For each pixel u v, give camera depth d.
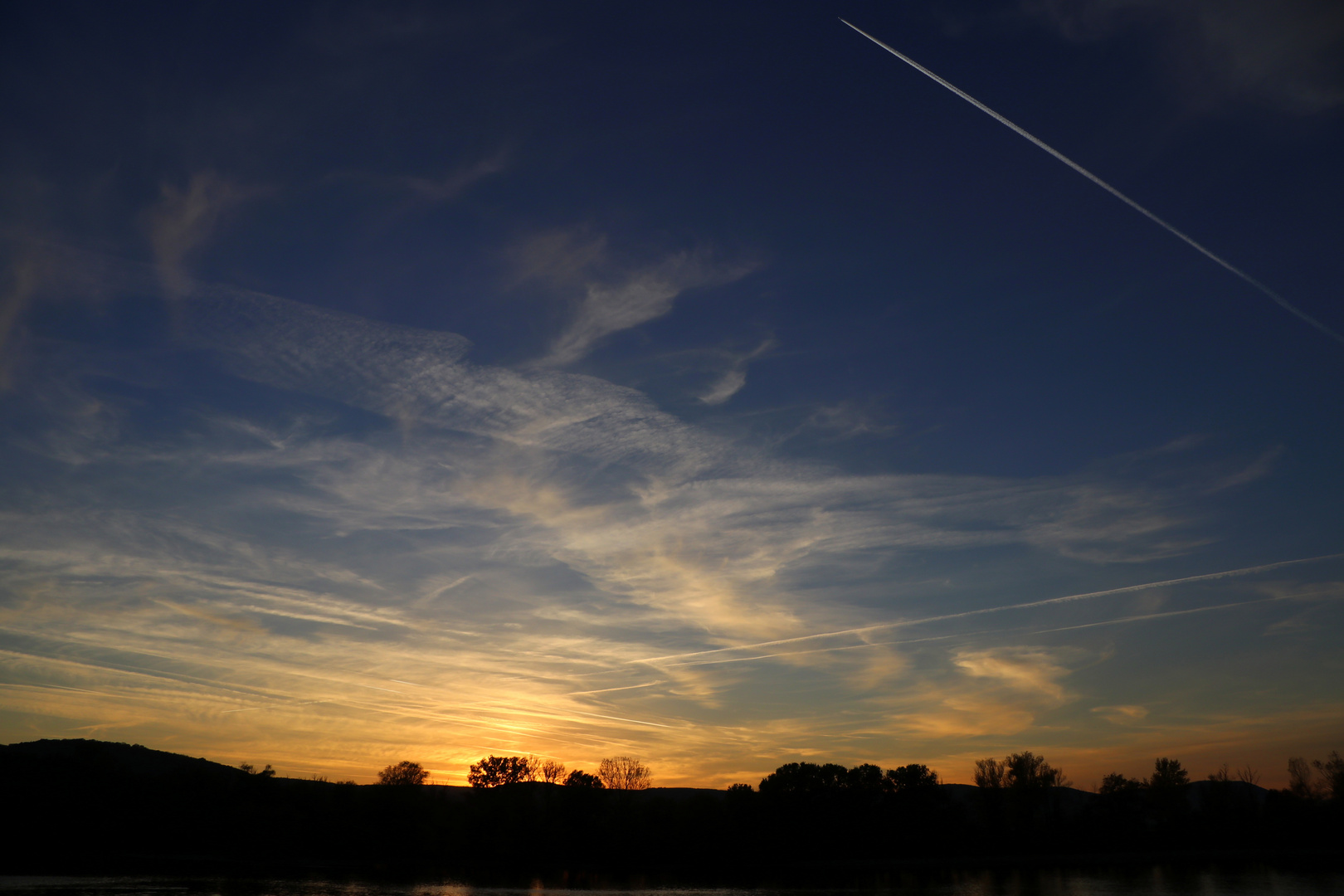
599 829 171.00
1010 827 176.62
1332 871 138.38
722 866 166.75
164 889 104.50
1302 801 164.62
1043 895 106.75
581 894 116.56
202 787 165.62
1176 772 179.00
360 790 171.75
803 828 169.88
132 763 191.88
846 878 148.12
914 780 176.00
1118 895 103.31
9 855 143.50
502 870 161.88
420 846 167.50
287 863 158.38
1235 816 170.25
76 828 147.12
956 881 135.88
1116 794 180.50
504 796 179.75
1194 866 153.38
